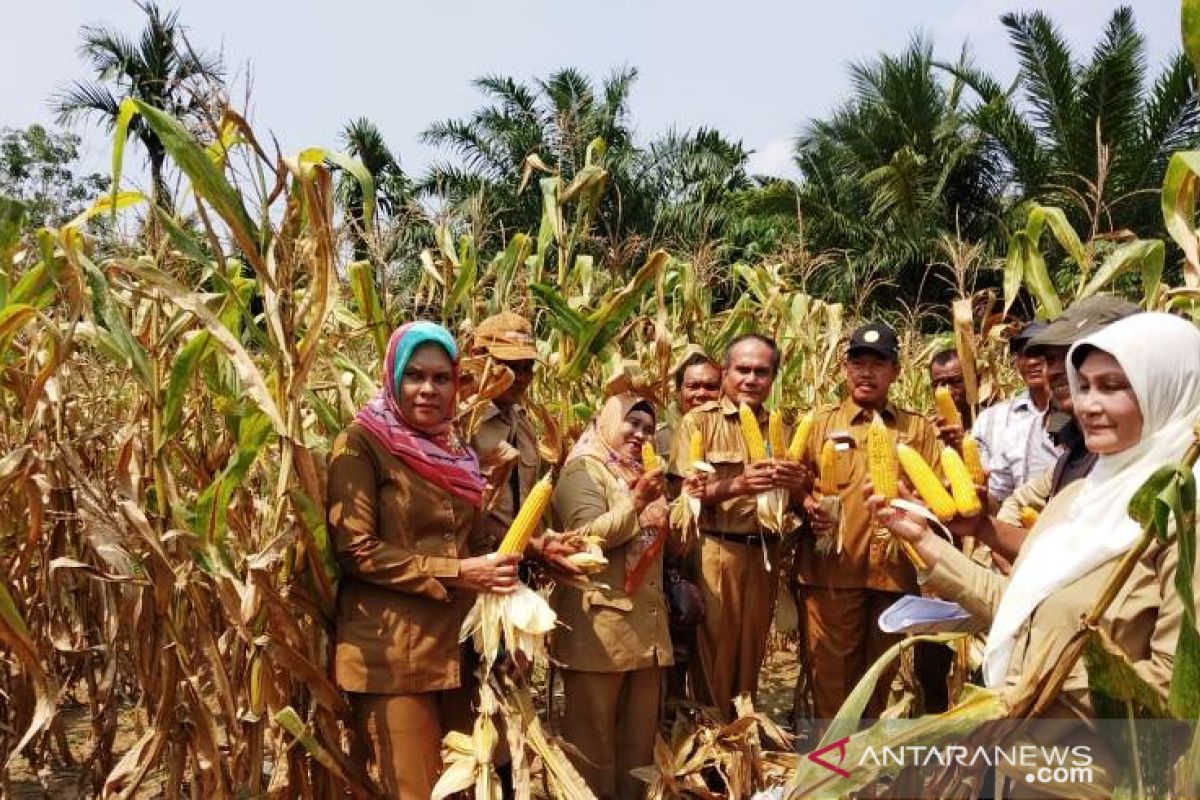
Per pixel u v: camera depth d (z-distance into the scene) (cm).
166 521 311
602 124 1324
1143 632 198
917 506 266
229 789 332
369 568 306
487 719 321
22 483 318
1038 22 1914
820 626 440
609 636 381
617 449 394
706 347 611
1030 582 214
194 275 388
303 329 388
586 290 564
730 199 2067
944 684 451
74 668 441
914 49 2277
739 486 411
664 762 400
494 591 310
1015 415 486
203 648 311
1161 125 1728
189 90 283
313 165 291
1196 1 178
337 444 319
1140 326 201
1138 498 171
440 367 315
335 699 319
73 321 307
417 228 495
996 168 2084
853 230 2073
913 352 873
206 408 357
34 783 448
